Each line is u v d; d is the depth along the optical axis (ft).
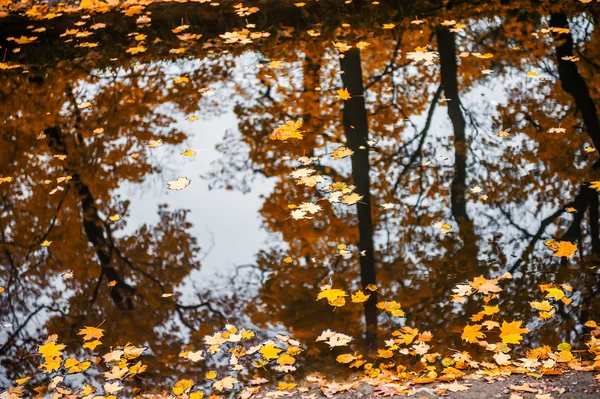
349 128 17.88
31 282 13.00
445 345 10.30
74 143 18.07
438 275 12.15
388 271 12.41
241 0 24.61
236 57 22.09
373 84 20.03
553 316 10.69
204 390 9.68
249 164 16.56
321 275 12.54
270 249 13.51
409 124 17.84
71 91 20.71
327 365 10.12
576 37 21.49
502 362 9.53
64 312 12.05
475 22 22.95
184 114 19.21
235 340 10.77
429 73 20.34
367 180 15.42
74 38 23.43
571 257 12.24
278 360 10.14
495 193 14.57
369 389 9.20
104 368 10.39
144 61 22.18
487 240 13.06
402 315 11.08
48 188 16.15
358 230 13.75
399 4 24.04
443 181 15.23
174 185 15.85
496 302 11.24
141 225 14.62
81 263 13.51
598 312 10.73
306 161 16.06
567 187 14.48
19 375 10.39
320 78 20.61
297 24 23.63
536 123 17.30
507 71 20.13
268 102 19.62
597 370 9.12
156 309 11.99
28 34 23.81
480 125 17.53
